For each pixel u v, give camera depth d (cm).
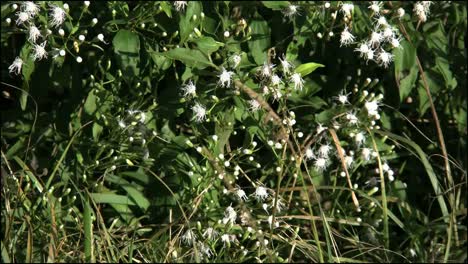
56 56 90
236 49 92
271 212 92
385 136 95
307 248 92
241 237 92
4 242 87
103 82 92
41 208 90
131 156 92
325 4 92
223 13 95
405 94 95
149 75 92
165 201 93
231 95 92
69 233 90
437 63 95
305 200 94
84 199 88
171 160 92
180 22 91
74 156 93
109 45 93
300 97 95
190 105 93
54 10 90
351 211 95
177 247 90
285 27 95
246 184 95
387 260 93
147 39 92
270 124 93
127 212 93
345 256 95
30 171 90
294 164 92
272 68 91
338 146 91
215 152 91
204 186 92
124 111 92
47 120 94
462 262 95
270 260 89
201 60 90
